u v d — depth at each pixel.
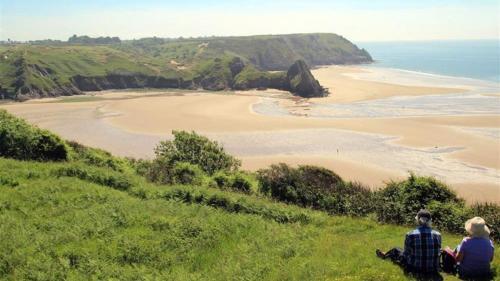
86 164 26.58
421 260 10.71
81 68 151.12
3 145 26.84
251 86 145.75
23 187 18.67
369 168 51.91
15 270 11.14
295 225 17.00
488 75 159.00
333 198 22.19
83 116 86.94
